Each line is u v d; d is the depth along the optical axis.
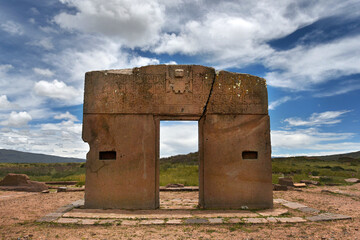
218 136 7.55
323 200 8.75
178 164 26.03
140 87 7.63
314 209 7.17
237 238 4.88
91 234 5.09
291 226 5.66
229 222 5.88
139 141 7.48
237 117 7.68
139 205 7.28
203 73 7.73
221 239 4.82
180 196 9.97
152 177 7.37
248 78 7.87
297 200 8.74
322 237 4.89
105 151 7.48
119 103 7.58
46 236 4.94
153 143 7.48
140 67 7.72
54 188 12.72
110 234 5.10
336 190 11.05
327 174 18.05
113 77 7.66
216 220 6.03
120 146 7.45
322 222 5.96
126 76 7.66
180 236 4.99
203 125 7.59
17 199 9.06
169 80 7.66
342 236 4.96
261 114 7.76
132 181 7.36
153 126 7.53
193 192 10.98
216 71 7.80
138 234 5.10
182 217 6.32
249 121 7.69
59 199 8.94
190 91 7.63
